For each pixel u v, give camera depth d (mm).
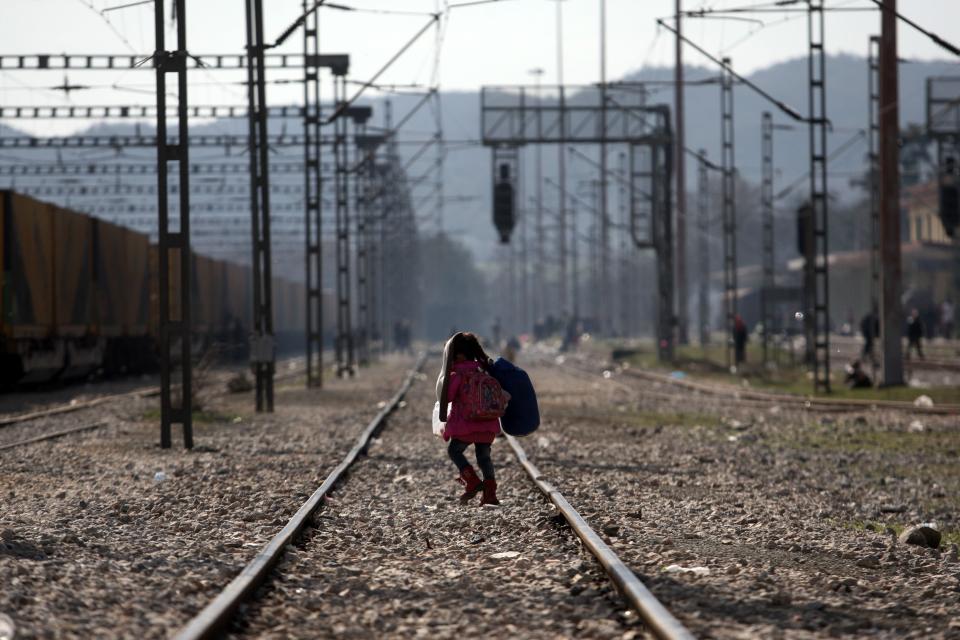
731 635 20953
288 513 36469
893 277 105625
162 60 60562
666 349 170125
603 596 24438
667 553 29266
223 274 178000
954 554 31219
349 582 26172
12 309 95625
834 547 31766
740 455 59000
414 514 36875
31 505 39594
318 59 117375
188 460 55031
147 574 27078
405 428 73875
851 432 72125
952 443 65562
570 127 147000
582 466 52312
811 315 149250
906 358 160500
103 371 129750
